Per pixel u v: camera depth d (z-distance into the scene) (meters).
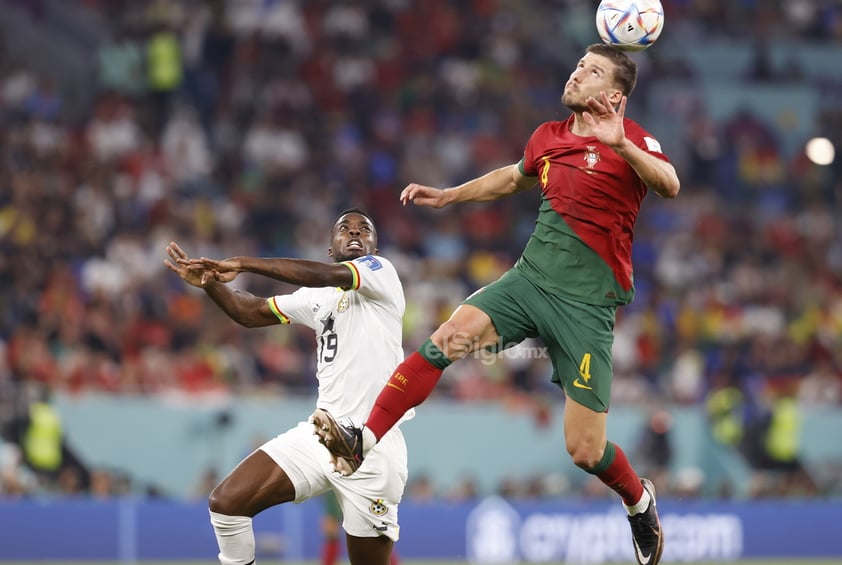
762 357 59.28
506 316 21.25
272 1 74.69
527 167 22.36
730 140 78.75
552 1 84.81
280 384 49.97
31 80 66.31
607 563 46.91
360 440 20.27
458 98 75.06
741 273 67.00
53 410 41.94
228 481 22.38
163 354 49.09
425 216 66.62
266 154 66.75
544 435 46.97
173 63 69.00
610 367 21.55
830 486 49.97
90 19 71.44
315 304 23.50
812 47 85.69
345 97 72.19
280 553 44.41
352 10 76.69
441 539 44.84
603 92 20.56
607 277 21.31
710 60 83.94
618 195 21.16
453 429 45.91
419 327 56.62
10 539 41.00
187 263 20.94
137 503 42.34
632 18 21.62
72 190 59.16
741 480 48.94
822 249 72.12
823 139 68.75
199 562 42.84
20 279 52.25
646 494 22.61
